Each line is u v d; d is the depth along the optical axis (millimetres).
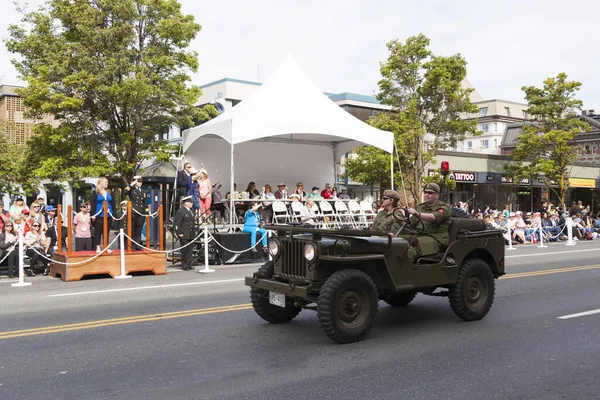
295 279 6418
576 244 22047
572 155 33781
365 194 34219
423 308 8336
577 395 4672
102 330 6910
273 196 19078
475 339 6492
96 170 18625
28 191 24375
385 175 27281
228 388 4797
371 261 6527
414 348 6098
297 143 21328
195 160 19266
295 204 17250
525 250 18922
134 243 13227
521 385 4910
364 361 5602
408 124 25781
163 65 19219
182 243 13477
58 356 5785
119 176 20188
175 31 19172
